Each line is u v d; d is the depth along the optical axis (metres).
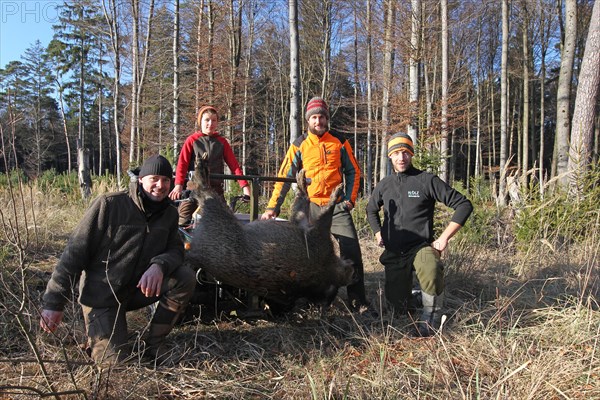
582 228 7.32
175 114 19.33
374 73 22.84
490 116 39.44
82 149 13.35
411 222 4.47
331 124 37.50
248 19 29.48
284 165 4.96
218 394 3.09
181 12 21.89
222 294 4.25
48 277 5.17
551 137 45.38
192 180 3.95
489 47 37.28
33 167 10.12
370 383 3.18
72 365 3.12
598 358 3.34
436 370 3.33
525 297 5.03
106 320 3.35
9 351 3.47
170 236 3.61
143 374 3.18
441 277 4.20
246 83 21.94
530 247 6.45
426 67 17.69
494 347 3.62
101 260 3.38
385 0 15.88
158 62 23.44
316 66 37.69
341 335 4.18
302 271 3.71
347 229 4.82
